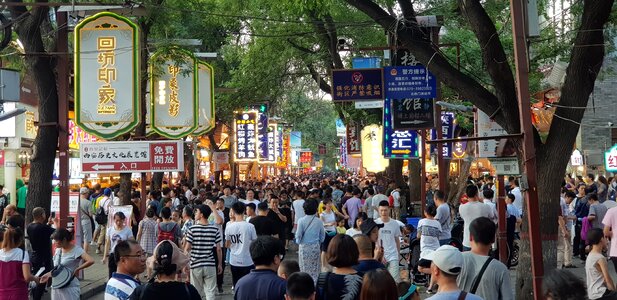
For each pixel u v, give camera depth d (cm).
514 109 1011
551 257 988
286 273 657
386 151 2075
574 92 994
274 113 4425
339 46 1505
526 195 908
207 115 2195
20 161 2698
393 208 2436
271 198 1816
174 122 2014
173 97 2012
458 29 2012
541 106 1292
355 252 627
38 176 1418
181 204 2102
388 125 2072
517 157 1002
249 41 2794
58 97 1481
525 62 904
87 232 2028
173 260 618
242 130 3797
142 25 1903
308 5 1275
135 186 3303
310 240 1279
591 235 883
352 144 3080
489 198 1583
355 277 619
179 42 1944
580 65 992
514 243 1655
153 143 1608
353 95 1477
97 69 1575
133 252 666
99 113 1577
